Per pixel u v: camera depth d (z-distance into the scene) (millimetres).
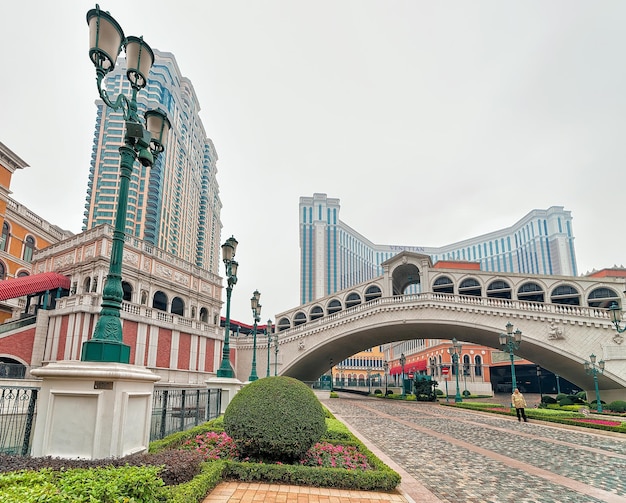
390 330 41906
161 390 10938
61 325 28688
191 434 9852
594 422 18094
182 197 102000
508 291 44312
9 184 34906
